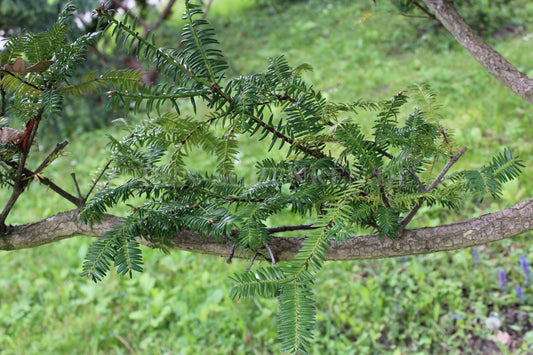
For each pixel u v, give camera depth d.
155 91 0.82
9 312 3.93
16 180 1.08
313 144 0.96
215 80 0.86
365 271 3.63
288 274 0.76
